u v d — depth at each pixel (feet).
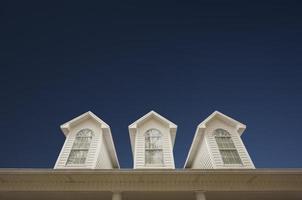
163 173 27.07
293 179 27.78
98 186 27.61
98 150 34.06
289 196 29.40
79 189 27.53
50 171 26.99
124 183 27.73
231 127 37.37
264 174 27.20
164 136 36.04
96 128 37.09
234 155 33.71
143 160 32.73
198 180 27.76
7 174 26.99
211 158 32.99
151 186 27.63
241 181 27.81
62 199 30.14
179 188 27.58
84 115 37.70
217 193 28.58
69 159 32.99
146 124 37.63
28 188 27.45
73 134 36.19
